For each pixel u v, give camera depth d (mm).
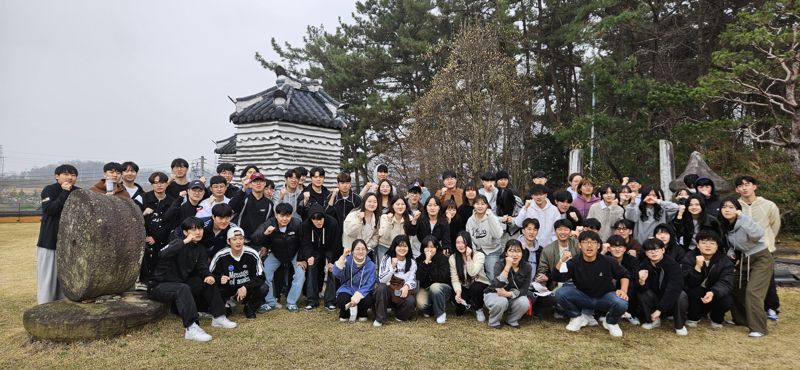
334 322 5465
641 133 14727
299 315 5793
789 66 10648
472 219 6016
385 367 4098
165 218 5828
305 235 6176
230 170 6738
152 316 4992
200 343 4652
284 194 6816
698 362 4258
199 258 5254
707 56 15953
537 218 6098
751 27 10852
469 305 5762
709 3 15633
